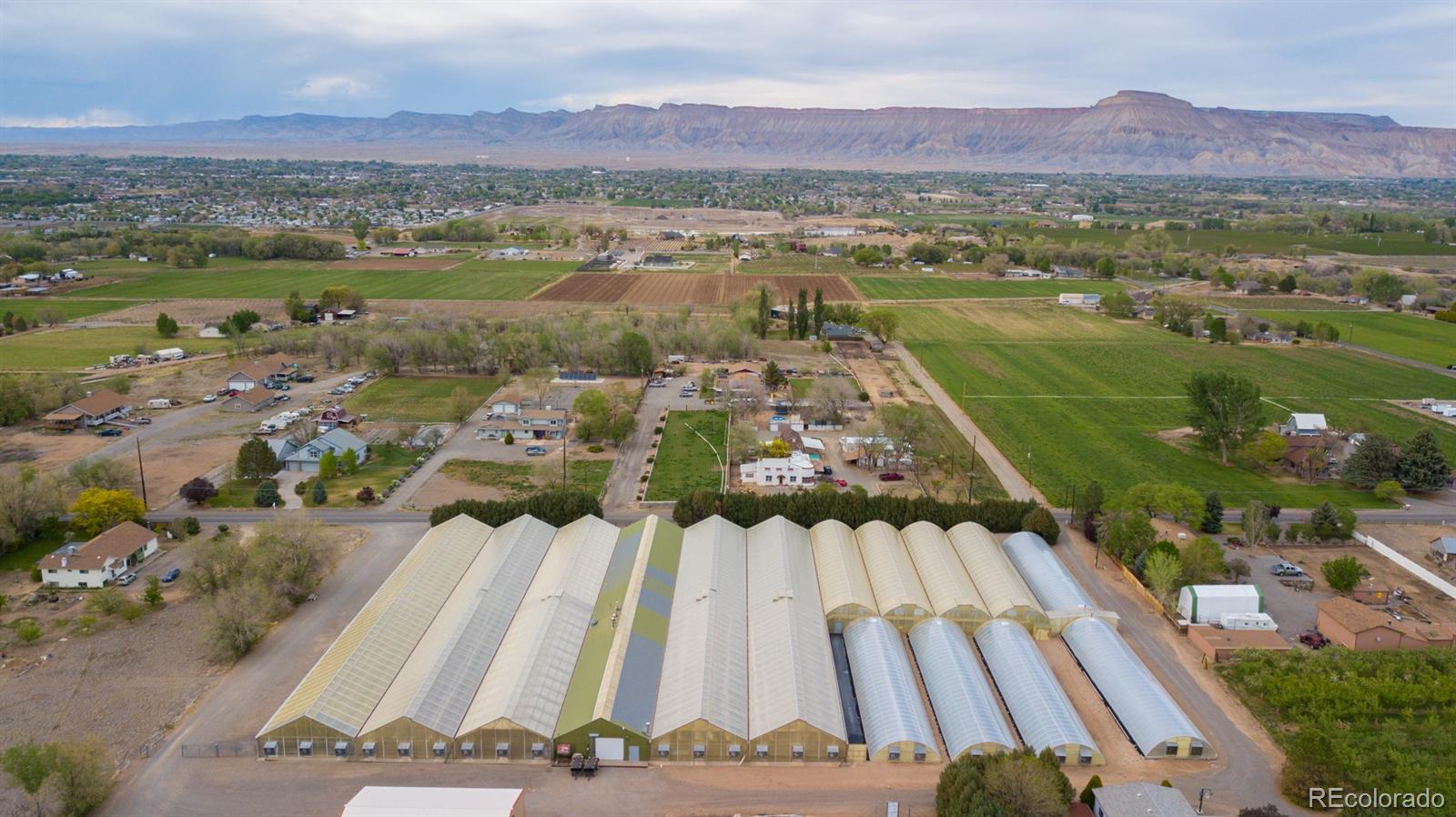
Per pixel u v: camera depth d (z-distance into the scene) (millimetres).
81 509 119750
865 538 117188
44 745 74500
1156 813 68375
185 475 143875
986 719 80938
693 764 79312
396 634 91750
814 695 83125
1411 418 181500
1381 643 96625
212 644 92938
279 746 78562
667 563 108750
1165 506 123625
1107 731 83688
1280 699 86625
